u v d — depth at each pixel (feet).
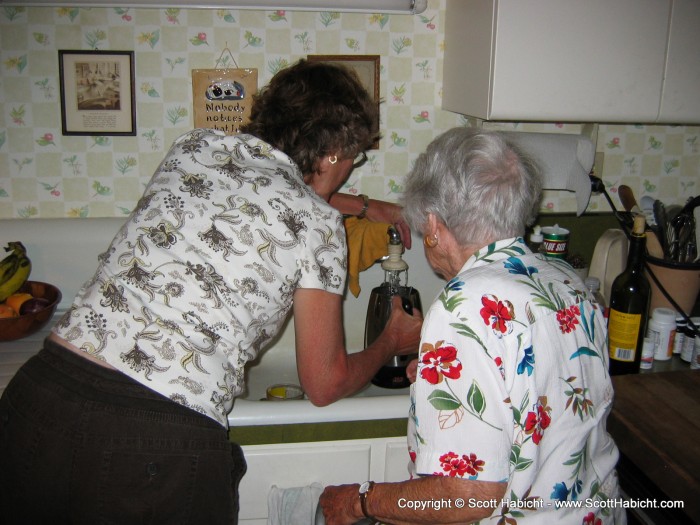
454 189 2.84
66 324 3.14
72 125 5.25
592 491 2.96
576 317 2.83
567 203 5.99
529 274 2.82
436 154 2.95
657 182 6.05
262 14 5.22
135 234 3.17
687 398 3.86
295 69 3.62
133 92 5.24
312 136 3.49
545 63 4.37
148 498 2.99
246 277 3.13
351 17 5.31
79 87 5.19
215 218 3.14
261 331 3.39
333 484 3.93
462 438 2.57
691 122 4.70
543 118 4.49
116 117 5.28
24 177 5.33
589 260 5.96
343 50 5.37
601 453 3.06
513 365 2.59
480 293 2.65
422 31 5.41
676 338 4.62
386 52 5.42
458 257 3.05
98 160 5.37
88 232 5.37
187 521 3.11
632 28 4.41
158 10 5.12
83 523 3.00
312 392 3.50
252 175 3.29
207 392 3.08
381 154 5.64
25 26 5.04
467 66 4.85
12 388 3.18
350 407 3.73
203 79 5.28
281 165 3.45
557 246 5.02
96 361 3.04
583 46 4.38
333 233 3.35
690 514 3.03
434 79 5.52
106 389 2.97
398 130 5.61
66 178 5.37
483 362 2.56
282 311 3.40
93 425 2.93
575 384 2.79
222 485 3.19
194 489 3.07
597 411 2.92
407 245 5.26
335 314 3.42
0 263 4.88
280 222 3.19
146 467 2.96
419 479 2.89
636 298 4.22
